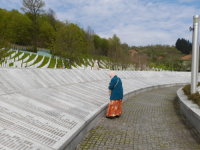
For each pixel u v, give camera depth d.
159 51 108.75
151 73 23.05
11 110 3.89
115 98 6.14
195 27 7.77
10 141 2.75
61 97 5.98
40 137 3.12
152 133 4.90
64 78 9.17
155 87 15.98
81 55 26.28
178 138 4.58
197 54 7.80
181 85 20.12
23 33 60.41
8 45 21.03
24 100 4.77
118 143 4.17
